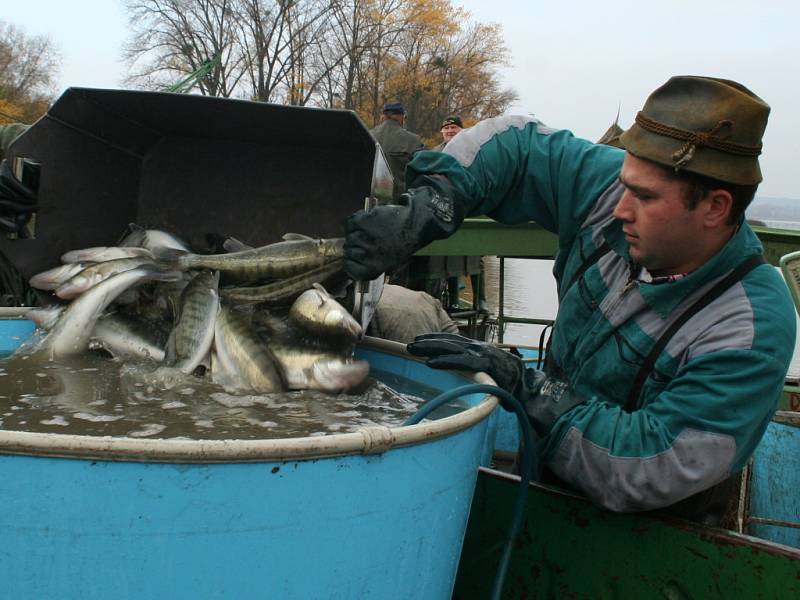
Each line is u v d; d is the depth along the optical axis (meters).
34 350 2.54
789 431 3.76
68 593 1.26
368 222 2.01
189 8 30.20
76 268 2.74
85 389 2.23
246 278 2.69
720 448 1.76
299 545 1.35
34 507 1.23
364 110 34.53
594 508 2.08
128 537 1.25
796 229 3.96
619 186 2.15
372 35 32.94
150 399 2.18
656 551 1.99
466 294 17.33
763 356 1.76
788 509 3.70
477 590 2.32
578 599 2.12
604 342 2.04
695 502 2.05
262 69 31.31
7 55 48.72
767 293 1.84
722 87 1.70
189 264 2.73
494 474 2.28
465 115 38.41
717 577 1.90
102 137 3.02
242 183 3.23
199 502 1.26
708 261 1.85
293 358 2.42
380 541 1.47
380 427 1.42
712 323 1.85
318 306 2.42
